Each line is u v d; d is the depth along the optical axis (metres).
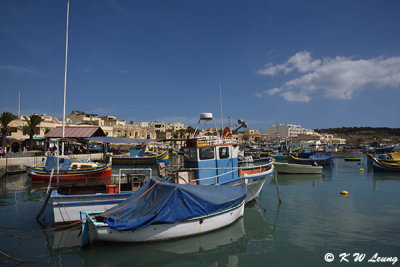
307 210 15.48
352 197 19.30
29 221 12.78
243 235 11.36
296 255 9.38
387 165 34.66
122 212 9.84
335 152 88.38
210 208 10.55
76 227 11.48
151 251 9.52
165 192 10.16
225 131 16.62
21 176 28.64
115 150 59.69
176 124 112.31
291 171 33.22
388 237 10.91
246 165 18.14
